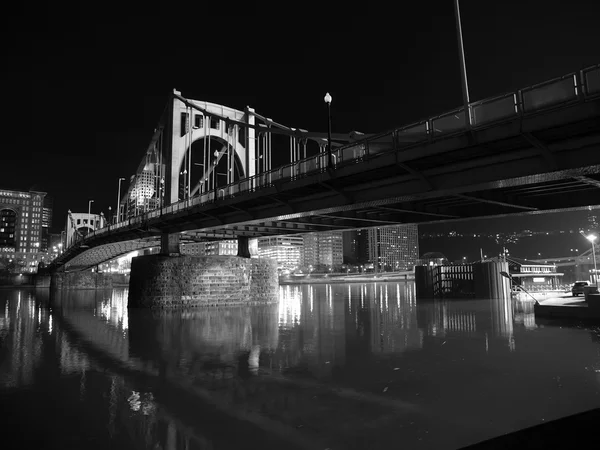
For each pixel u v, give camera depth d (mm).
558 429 4078
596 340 19781
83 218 150500
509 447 3756
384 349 19406
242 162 53812
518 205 24656
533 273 52562
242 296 46562
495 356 17141
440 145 18250
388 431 9820
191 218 39750
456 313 33031
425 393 12516
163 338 24312
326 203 26828
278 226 38281
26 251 193875
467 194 21797
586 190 23438
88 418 11227
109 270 177500
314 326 28188
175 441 9641
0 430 10406
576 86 14656
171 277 43469
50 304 54688
